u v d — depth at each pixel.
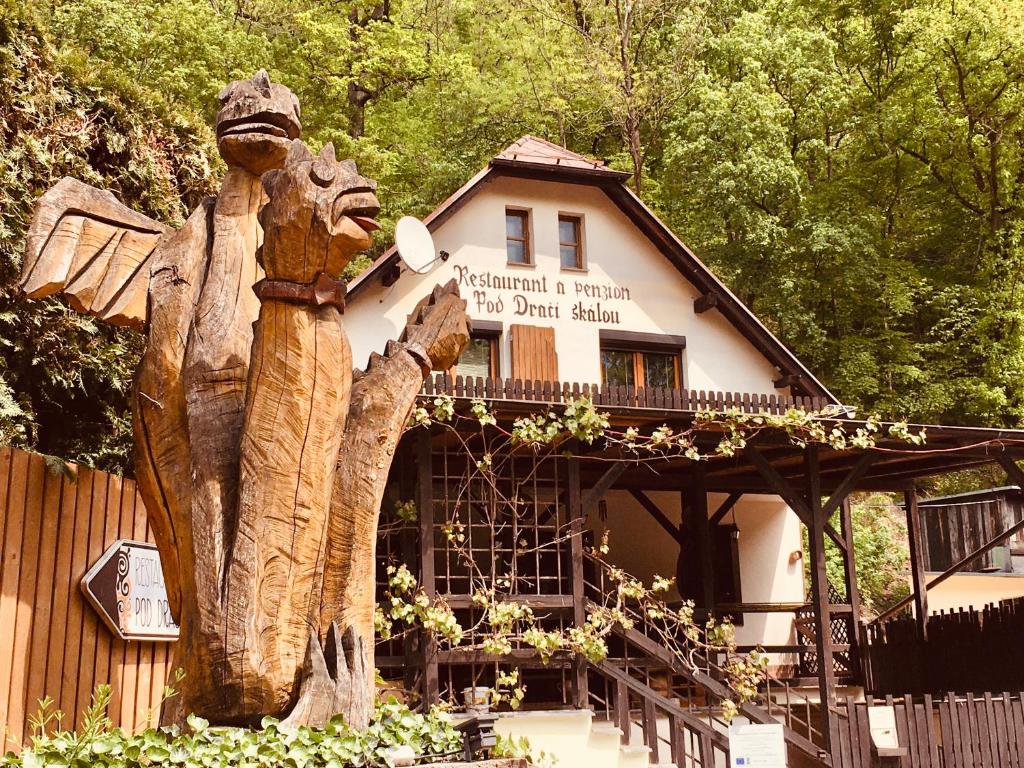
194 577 4.96
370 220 5.02
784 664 17.36
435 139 29.34
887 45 31.19
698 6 31.20
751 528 17.94
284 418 4.96
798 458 14.70
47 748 4.47
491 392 11.53
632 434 11.97
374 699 5.61
